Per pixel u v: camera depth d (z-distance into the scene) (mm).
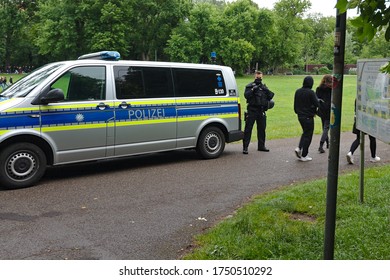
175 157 10062
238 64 88438
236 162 9414
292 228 4816
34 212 5898
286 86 57594
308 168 8758
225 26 88938
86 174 8250
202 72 9633
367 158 9758
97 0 75812
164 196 6711
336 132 3383
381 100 5020
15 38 90312
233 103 10102
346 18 3277
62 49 78125
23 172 7172
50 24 76938
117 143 8172
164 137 8898
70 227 5297
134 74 8477
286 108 26688
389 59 4480
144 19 85375
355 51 90062
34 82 7570
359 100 5859
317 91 10562
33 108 7180
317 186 6738
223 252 4293
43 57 92125
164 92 8906
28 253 4492
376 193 6195
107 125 7988
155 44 87500
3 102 7168
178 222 5484
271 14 92625
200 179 7832
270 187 7246
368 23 3336
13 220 5562
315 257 4117
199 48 86000
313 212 5496
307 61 117688
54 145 7426
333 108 3361
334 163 3430
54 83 7430
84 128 7711
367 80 5547
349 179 7152
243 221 5059
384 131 4926
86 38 78625
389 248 4242
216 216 5734
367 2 3225
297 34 97000
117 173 8336
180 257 4371
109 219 5605
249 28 90375
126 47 79500
